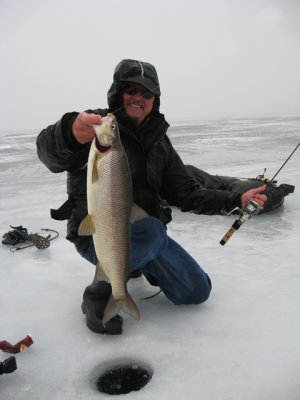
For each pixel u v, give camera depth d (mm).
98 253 1467
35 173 5922
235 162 6684
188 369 1488
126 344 1653
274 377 1426
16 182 5258
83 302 1831
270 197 3510
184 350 1603
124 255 1464
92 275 2350
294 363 1498
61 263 2533
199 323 1793
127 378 1533
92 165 1381
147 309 1938
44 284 2238
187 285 1869
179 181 2027
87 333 1742
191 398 1342
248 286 2133
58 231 3217
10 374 1481
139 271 2271
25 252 2744
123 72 1750
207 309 1915
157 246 1753
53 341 1688
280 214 3572
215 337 1683
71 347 1644
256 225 3260
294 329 1721
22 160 7418
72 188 1750
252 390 1365
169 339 1678
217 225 3287
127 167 1417
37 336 1727
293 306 1911
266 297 2008
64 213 1752
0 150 9688
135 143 1802
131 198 1449
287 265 2391
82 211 1752
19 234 2918
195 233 3082
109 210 1415
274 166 6176
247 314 1854
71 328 1785
